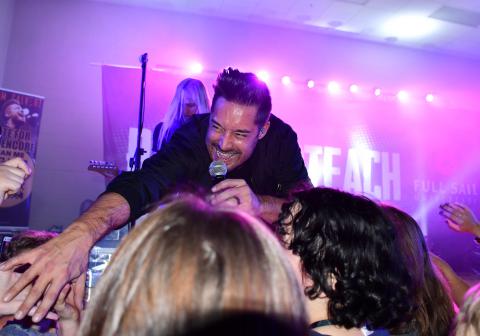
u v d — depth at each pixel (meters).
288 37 7.80
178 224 0.55
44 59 6.62
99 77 6.75
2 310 1.10
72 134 6.54
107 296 0.56
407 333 1.39
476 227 2.18
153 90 6.81
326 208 1.25
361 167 7.69
